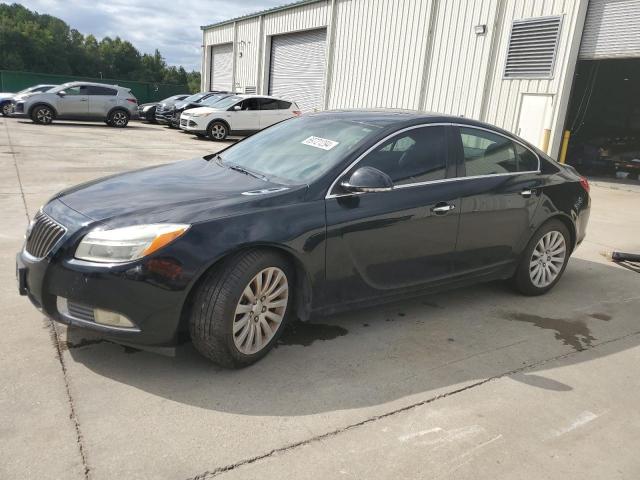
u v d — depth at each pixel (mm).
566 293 4824
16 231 5672
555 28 12602
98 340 3312
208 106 19609
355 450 2471
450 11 15508
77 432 2457
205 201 3080
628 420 2865
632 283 5207
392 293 3705
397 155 3686
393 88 18016
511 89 13836
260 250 3039
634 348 3758
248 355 3090
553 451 2564
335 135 3801
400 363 3326
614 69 16641
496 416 2818
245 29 28562
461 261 4035
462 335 3795
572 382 3229
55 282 2840
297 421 2660
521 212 4301
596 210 9203
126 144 15211
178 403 2742
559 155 13086
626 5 11438
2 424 2471
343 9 20406
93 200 3154
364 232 3418
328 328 3768
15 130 17125
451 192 3850
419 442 2559
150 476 2219
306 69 23719
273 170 3660
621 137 16594
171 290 2775
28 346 3188
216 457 2361
